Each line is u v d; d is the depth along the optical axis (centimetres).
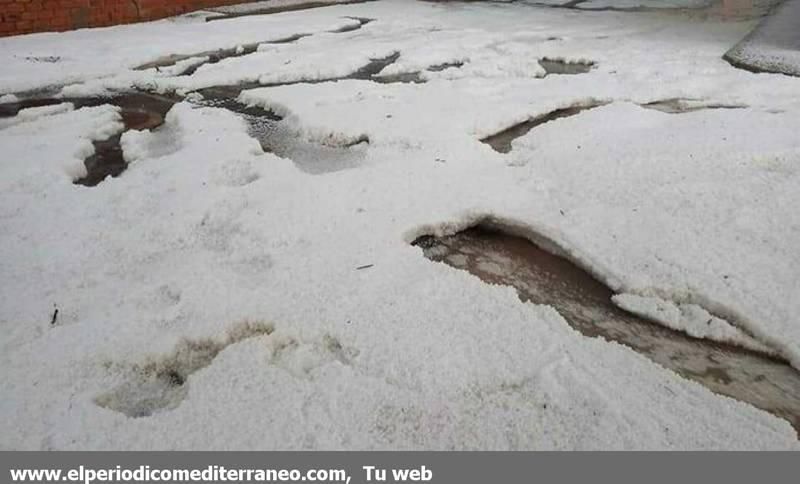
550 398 148
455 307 181
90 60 491
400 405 147
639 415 143
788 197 238
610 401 147
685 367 164
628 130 318
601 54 488
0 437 138
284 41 578
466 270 210
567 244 215
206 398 149
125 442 137
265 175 274
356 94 396
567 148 298
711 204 236
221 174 280
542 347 165
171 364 166
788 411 149
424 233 230
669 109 358
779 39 480
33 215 242
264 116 372
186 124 351
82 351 165
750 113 334
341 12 740
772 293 183
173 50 527
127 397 155
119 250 217
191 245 220
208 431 140
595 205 240
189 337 170
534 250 224
